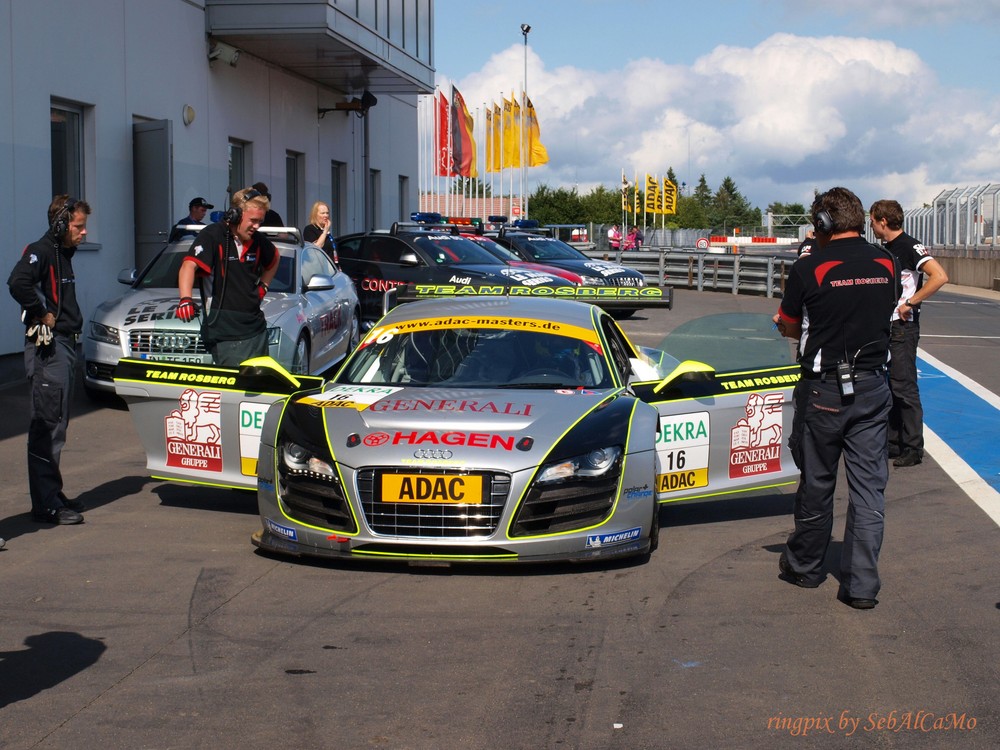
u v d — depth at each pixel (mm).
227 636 4566
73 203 6242
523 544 5223
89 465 7922
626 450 5473
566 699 3936
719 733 3664
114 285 15477
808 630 4684
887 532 6395
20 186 13227
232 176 19719
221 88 18672
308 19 17875
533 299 7125
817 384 5039
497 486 5215
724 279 30750
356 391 6039
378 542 5238
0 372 11859
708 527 6453
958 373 13844
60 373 6270
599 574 5461
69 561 5629
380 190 28031
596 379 6172
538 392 5941
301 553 5453
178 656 4344
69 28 14203
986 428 9969
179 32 17172
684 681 4113
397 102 29125
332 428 5527
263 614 4836
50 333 6195
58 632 4609
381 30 20969
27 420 9500
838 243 5027
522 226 26719
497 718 3771
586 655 4367
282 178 21406
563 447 5344
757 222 151500
